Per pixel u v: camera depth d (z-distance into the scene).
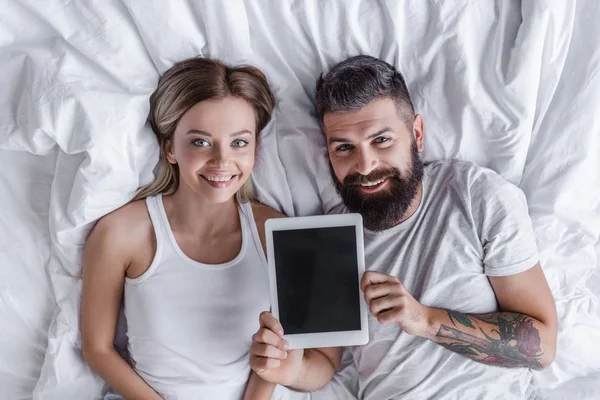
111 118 1.12
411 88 1.24
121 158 1.14
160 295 1.19
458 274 1.17
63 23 1.11
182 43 1.15
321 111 1.17
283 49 1.21
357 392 1.30
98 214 1.16
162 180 1.21
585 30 1.21
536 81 1.19
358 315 1.12
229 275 1.21
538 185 1.27
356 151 1.15
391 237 1.21
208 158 1.12
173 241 1.20
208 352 1.21
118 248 1.18
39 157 1.19
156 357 1.20
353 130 1.13
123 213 1.19
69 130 1.12
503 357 1.16
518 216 1.16
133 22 1.13
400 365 1.19
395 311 1.09
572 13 1.17
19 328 1.22
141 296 1.19
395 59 1.21
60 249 1.18
